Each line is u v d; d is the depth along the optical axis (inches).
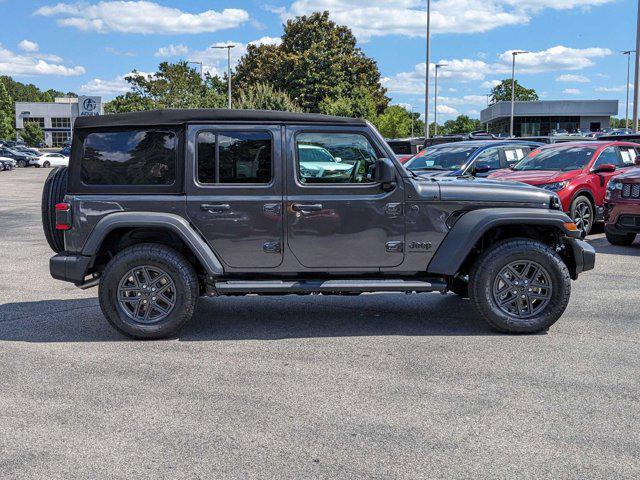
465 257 231.6
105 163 232.2
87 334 241.4
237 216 231.3
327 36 2304.4
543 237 251.9
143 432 156.0
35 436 154.3
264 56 2372.0
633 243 455.5
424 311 273.0
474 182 243.8
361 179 234.2
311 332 242.7
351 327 249.0
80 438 153.0
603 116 2972.4
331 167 233.5
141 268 229.9
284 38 2367.1
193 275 231.9
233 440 151.5
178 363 207.0
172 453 145.2
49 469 138.2
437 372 196.2
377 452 145.0
